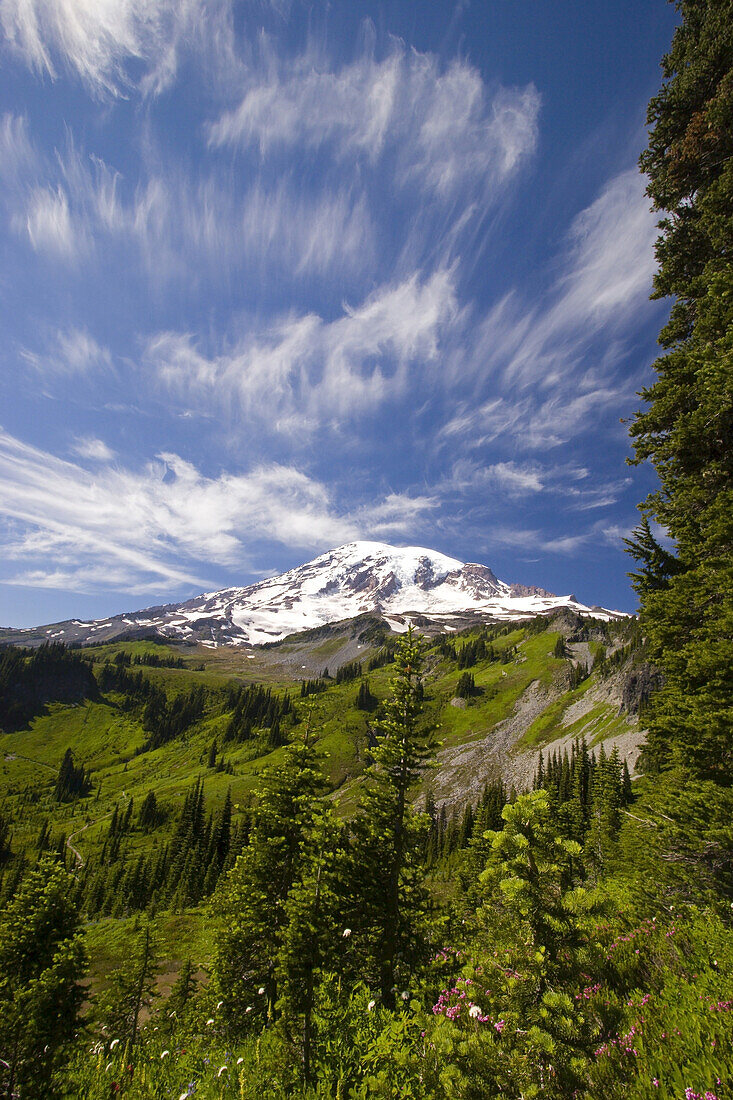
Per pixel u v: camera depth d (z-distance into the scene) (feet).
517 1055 12.92
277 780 67.87
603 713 372.58
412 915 53.93
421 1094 15.76
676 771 50.60
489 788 294.87
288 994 28.12
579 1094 12.73
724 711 37.68
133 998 80.38
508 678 552.00
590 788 241.55
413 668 63.98
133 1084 25.12
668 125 50.52
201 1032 43.75
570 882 14.25
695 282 44.91
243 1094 20.76
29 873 66.80
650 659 51.75
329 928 35.88
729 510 37.96
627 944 26.66
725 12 46.60
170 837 376.07
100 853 360.07
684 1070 13.80
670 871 41.14
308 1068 23.56
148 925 94.79
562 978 13.71
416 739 61.72
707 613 43.06
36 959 60.59
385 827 57.93
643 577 57.62
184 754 609.83
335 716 498.28
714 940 25.40
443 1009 19.89
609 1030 16.17
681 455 42.37
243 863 68.18
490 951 14.69
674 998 19.84
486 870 15.20
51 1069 33.63
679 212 52.26
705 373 38.37
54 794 530.68
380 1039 23.22
